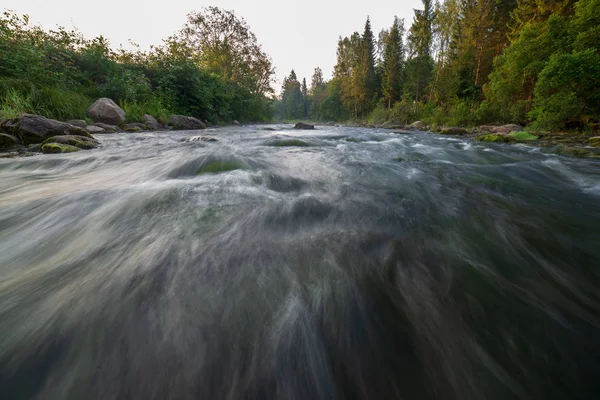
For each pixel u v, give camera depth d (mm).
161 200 2445
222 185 2932
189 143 6805
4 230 1957
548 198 2932
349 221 2139
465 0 23234
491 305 1253
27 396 824
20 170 3979
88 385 861
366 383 914
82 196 2549
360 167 4191
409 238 1877
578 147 6648
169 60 16016
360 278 1405
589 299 1327
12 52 8789
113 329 1053
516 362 988
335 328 1101
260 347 1001
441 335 1089
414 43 28500
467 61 22016
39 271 1436
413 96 31312
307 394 877
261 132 11766
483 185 3395
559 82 8938
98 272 1410
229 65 26219
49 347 976
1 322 1068
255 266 1479
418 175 3814
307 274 1425
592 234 2029
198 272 1413
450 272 1491
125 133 9312
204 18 24188
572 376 943
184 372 909
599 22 9391
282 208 2320
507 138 8180
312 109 71750
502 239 1914
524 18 16500
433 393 884
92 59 12406
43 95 8234
